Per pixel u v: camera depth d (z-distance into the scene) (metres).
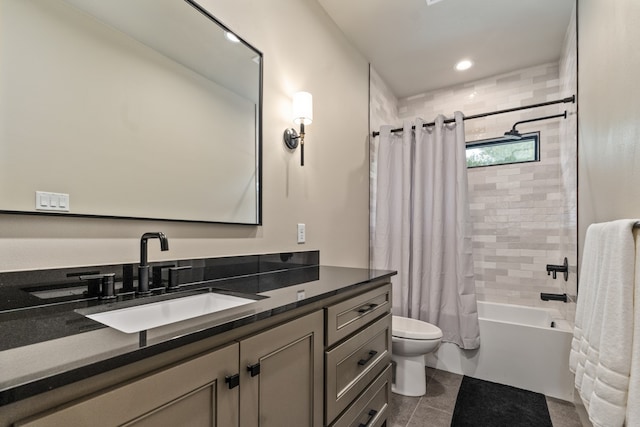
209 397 0.69
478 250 3.08
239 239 1.50
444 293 2.54
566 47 2.41
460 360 2.44
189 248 1.28
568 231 2.40
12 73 0.83
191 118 1.31
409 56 2.73
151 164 1.16
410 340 2.01
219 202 1.41
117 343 0.58
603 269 1.12
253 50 1.60
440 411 1.92
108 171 1.04
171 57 1.24
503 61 2.80
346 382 1.21
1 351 0.54
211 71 1.40
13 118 0.83
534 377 2.17
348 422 1.22
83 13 0.99
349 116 2.50
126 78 1.10
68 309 0.83
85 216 0.97
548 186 2.80
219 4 1.43
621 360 0.94
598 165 1.56
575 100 2.14
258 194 1.60
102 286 0.96
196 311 1.12
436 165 2.58
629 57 1.12
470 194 3.13
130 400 0.54
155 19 1.19
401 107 3.48
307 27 2.01
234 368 0.75
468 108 3.17
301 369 0.98
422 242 2.65
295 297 1.00
